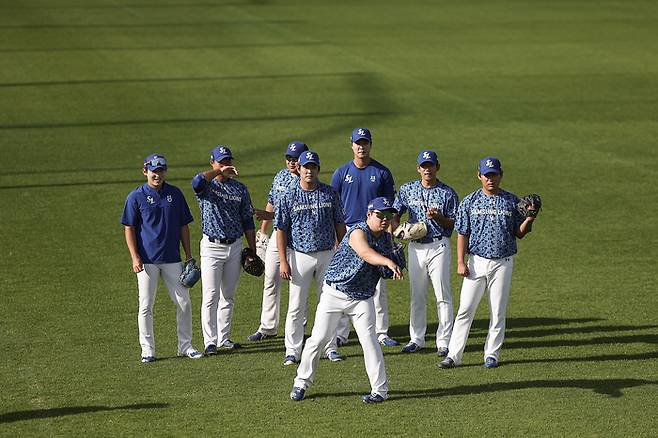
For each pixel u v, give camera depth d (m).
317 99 99.31
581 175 73.00
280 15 155.38
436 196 40.72
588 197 67.38
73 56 119.31
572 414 33.34
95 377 37.38
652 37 137.12
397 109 95.31
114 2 163.75
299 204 38.78
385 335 42.41
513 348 41.06
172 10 158.00
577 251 55.94
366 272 33.94
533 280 51.06
